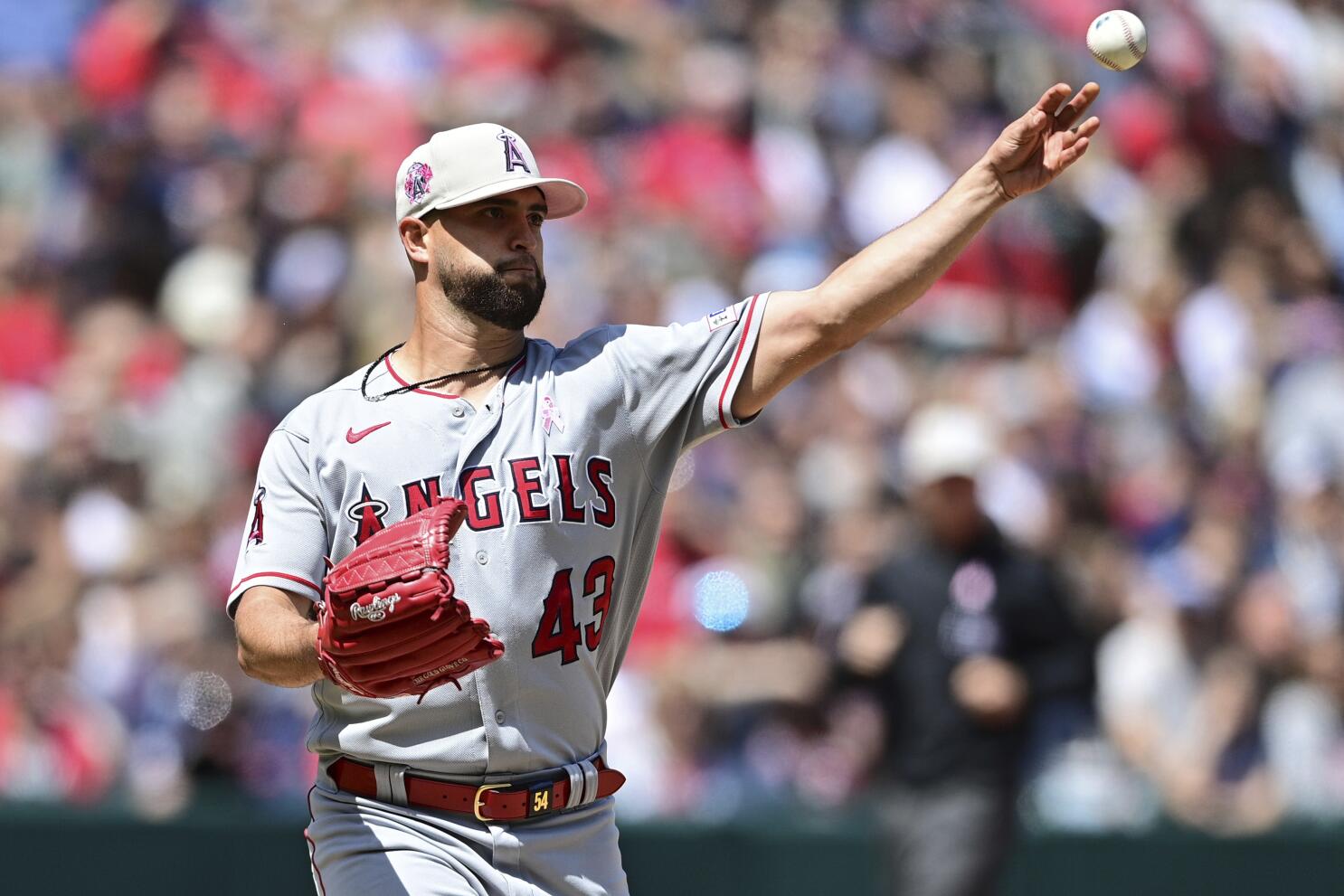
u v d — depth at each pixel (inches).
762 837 1067.9
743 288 1626.5
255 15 1792.6
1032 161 521.0
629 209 1647.4
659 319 1531.7
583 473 519.5
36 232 1594.5
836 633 1071.6
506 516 510.3
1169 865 1116.5
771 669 1203.2
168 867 992.9
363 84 1727.4
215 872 1001.5
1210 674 1214.9
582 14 1833.2
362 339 1467.8
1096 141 1897.1
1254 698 1211.9
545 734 516.7
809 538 1332.4
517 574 508.4
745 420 536.4
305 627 490.3
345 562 468.1
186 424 1381.6
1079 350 1638.8
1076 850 1106.7
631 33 1830.7
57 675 1173.1
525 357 537.0
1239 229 1895.9
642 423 530.3
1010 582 1010.7
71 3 1787.6
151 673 1160.2
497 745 509.0
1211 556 1336.1
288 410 1423.5
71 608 1208.2
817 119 1793.8
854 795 1103.0
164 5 1763.0
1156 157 1919.3
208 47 1744.6
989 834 984.9
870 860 1074.7
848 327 523.2
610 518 523.2
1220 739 1193.4
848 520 1305.4
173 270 1584.6
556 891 521.7
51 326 1509.6
